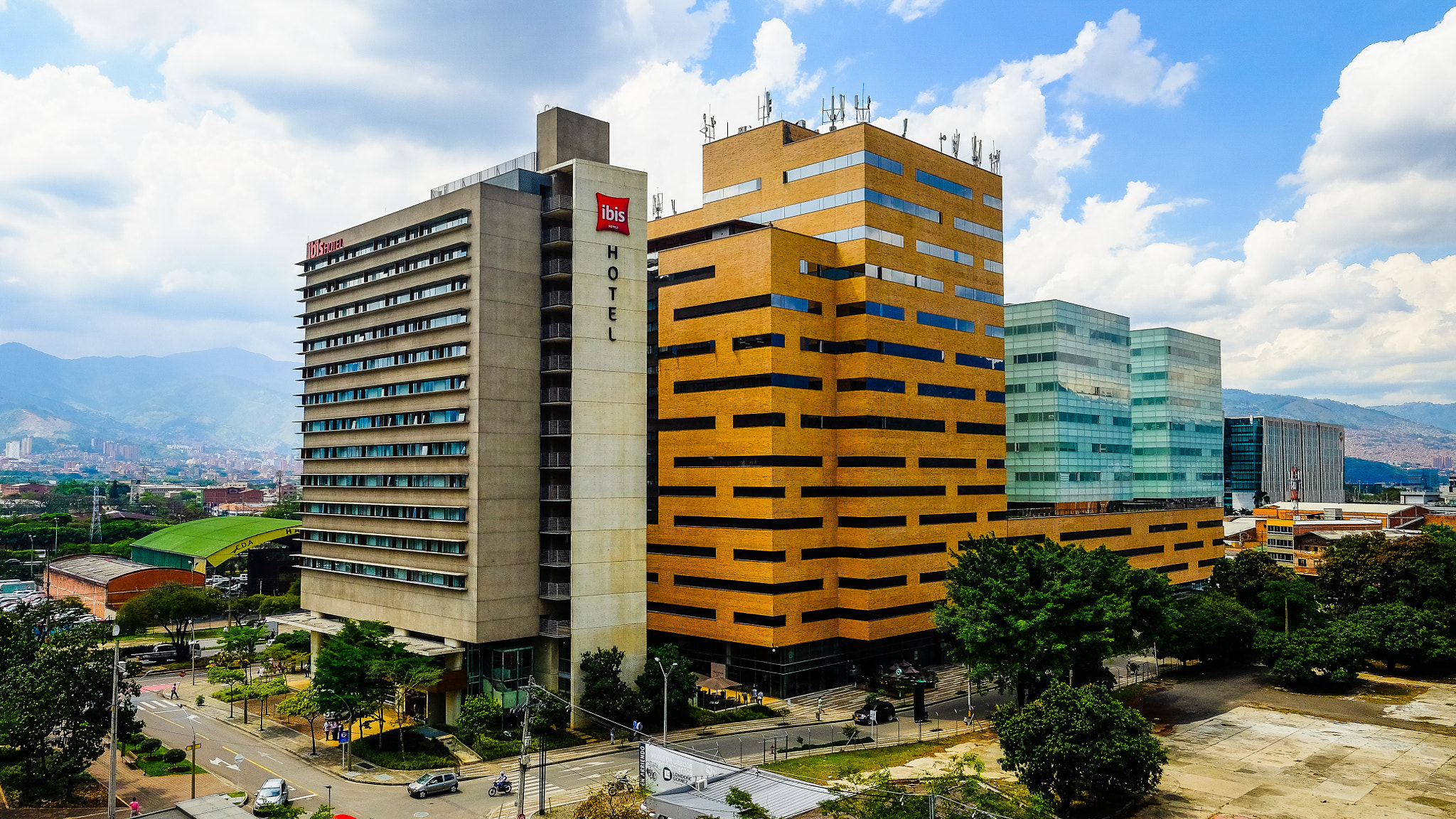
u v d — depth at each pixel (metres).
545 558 83.56
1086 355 142.62
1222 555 164.88
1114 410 148.50
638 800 55.03
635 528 84.56
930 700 92.12
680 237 111.12
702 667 99.25
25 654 72.81
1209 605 105.81
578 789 63.75
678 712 81.88
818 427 99.12
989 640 75.62
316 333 105.44
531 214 85.06
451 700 79.50
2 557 195.25
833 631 98.94
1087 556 83.88
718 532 98.00
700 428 100.62
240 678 88.38
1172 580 150.75
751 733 79.19
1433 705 87.88
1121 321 152.12
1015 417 140.38
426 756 71.25
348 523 97.19
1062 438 135.62
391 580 89.25
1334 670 92.31
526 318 84.06
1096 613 75.06
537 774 67.25
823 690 96.25
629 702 77.19
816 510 98.06
